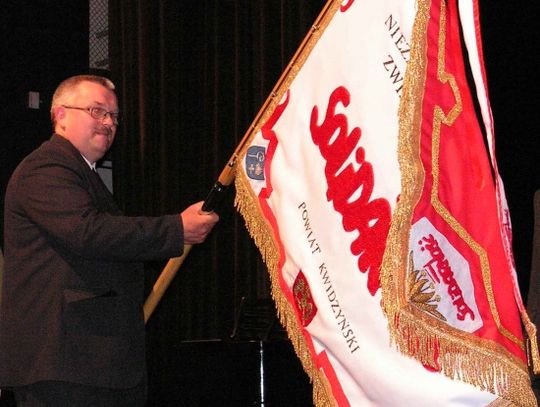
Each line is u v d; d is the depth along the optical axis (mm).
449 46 1841
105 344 2635
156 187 5230
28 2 4910
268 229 2215
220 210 5109
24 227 2713
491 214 1771
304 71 2162
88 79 2988
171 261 2893
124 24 5301
